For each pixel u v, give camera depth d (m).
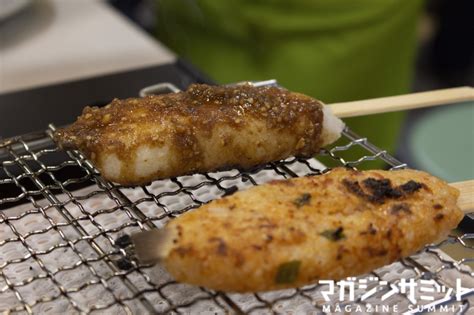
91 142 0.40
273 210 0.37
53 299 0.36
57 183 0.41
